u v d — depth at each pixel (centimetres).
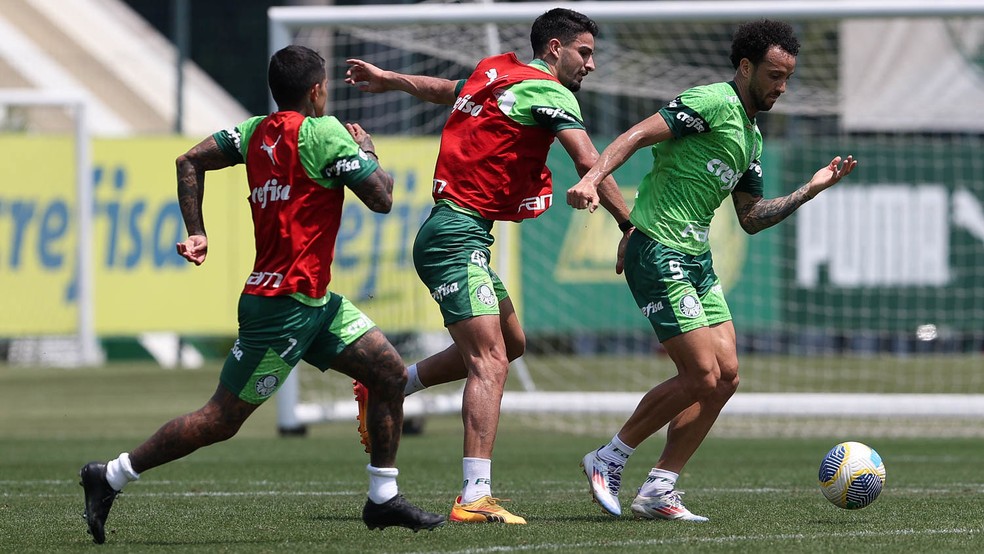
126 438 4094
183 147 6625
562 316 5609
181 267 6500
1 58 8994
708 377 1994
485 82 2042
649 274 2014
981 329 5697
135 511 2208
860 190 5722
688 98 1980
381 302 4866
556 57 2069
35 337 6988
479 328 1980
